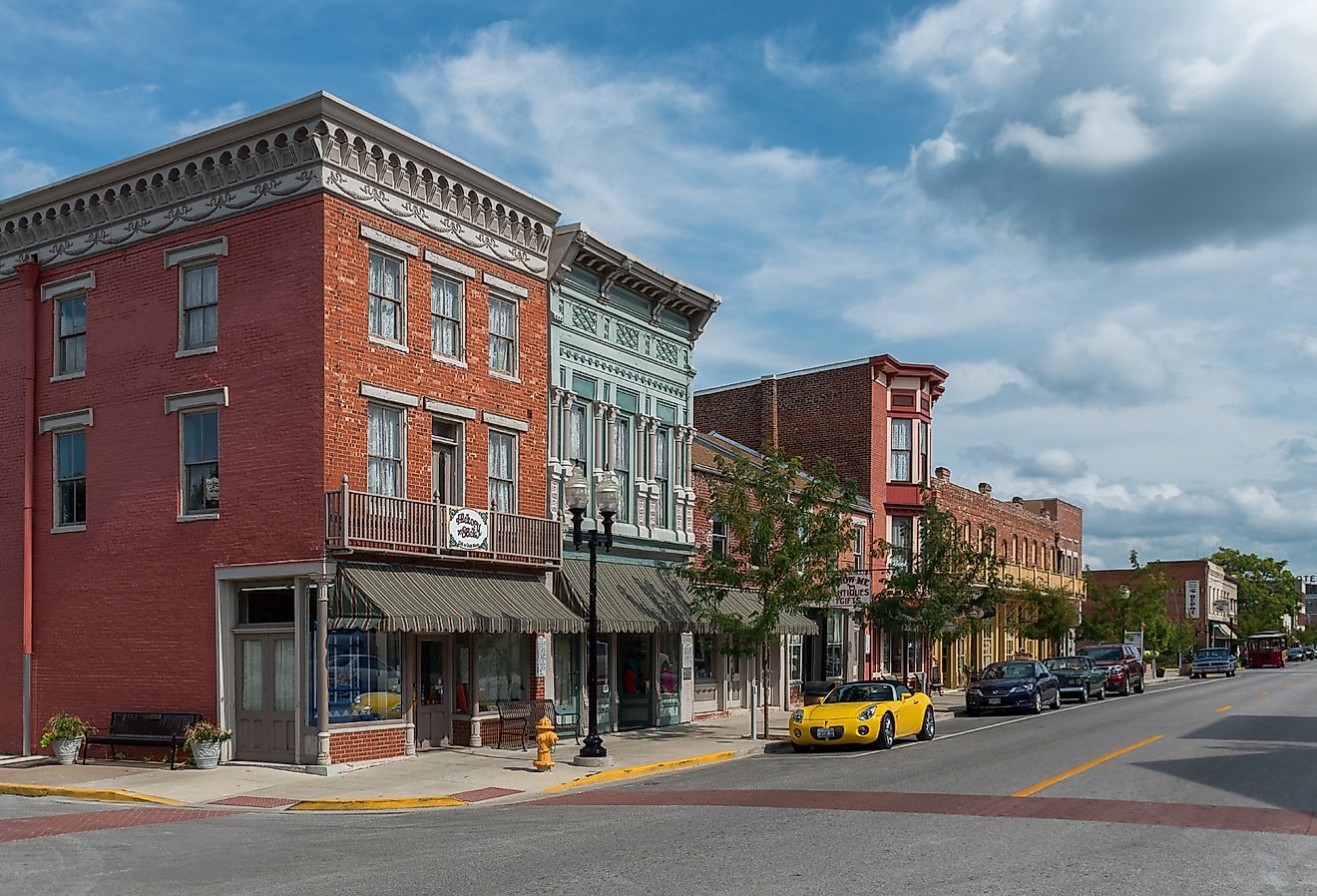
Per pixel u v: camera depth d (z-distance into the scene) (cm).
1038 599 5438
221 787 1869
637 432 2927
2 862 1255
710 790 1769
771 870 1116
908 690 2659
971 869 1109
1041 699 3625
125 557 2294
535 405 2569
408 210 2269
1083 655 4575
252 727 2136
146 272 2320
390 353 2209
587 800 1720
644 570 2883
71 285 2427
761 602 3111
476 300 2427
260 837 1421
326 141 2103
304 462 2075
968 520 5119
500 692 2467
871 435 4297
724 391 4588
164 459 2258
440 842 1339
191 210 2261
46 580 2409
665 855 1204
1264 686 5141
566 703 2658
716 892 1027
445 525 2217
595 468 2761
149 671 2239
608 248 2739
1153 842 1242
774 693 3575
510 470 2505
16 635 2434
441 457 2353
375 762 2122
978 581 4700
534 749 2383
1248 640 9344
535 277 2600
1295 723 2862
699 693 3216
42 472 2442
